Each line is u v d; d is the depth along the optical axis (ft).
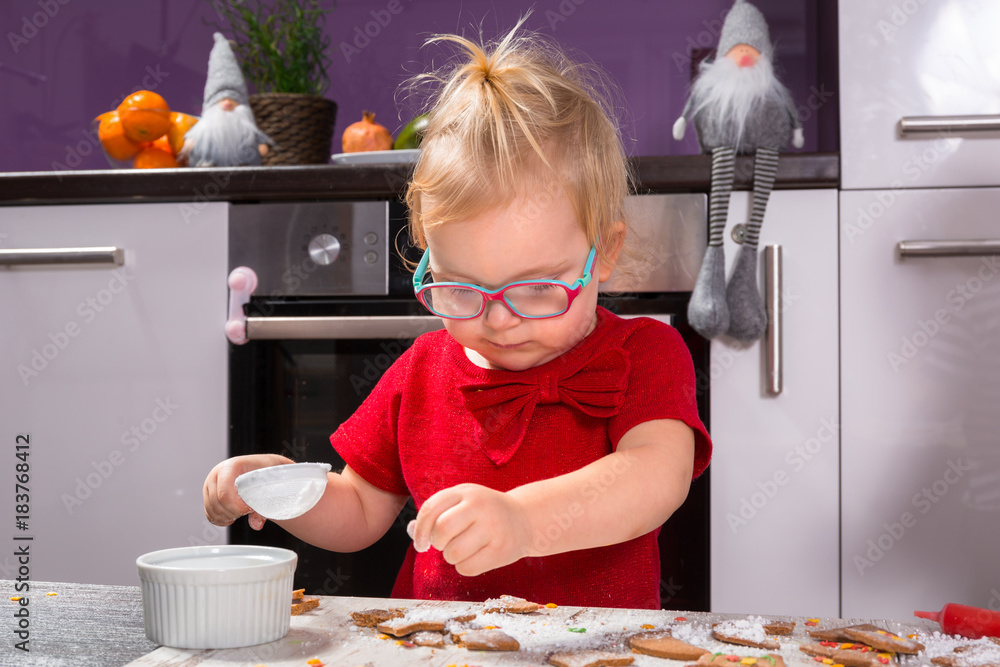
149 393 5.20
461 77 2.74
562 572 2.72
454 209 2.26
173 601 1.77
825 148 5.92
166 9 7.11
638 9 6.62
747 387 4.76
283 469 1.94
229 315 5.13
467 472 2.82
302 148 5.74
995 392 4.63
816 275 4.74
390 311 5.05
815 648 1.73
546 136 2.38
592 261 2.46
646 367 2.68
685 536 4.76
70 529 5.22
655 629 1.90
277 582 1.83
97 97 7.16
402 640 1.83
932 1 4.77
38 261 5.20
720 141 4.76
